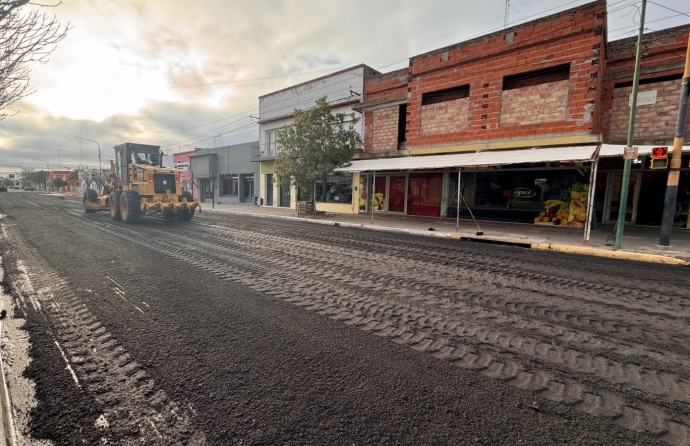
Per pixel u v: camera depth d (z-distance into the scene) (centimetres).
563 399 256
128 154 1395
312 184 1831
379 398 253
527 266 702
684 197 1289
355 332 370
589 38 1145
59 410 235
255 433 214
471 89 1441
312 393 258
